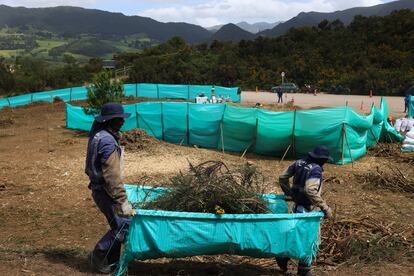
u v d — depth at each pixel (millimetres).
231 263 5684
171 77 75250
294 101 41844
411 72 54844
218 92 38281
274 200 5484
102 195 4449
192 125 16156
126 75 81938
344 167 13039
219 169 5293
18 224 7602
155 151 14188
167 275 5059
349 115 13492
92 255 4773
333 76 62219
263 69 71938
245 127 14828
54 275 4676
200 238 4566
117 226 4508
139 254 4543
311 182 4914
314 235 4824
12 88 63219
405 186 10273
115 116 4438
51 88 67188
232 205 4785
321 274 5398
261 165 13133
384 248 6289
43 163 12703
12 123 23500
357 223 7238
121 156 4469
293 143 14148
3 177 10945
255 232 4660
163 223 4520
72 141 16828
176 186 4984
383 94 53312
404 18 73312
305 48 76750
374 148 15258
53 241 6758
